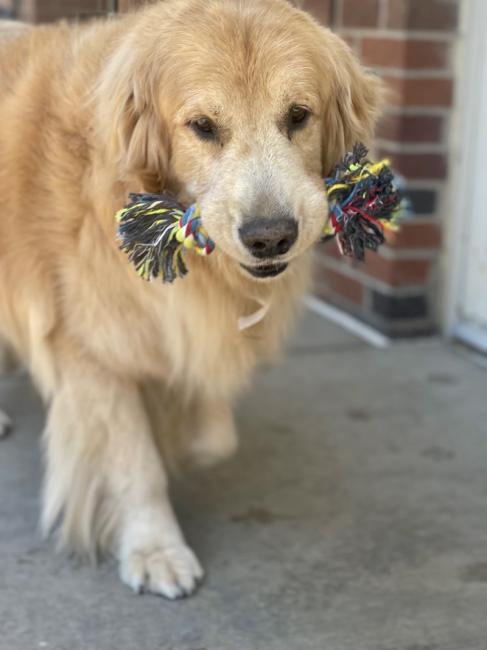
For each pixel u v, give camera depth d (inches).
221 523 29.8
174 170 23.9
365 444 35.5
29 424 36.7
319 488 32.1
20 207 26.7
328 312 50.4
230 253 22.1
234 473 33.2
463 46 42.5
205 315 26.0
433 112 43.3
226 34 22.4
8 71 28.1
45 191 26.2
